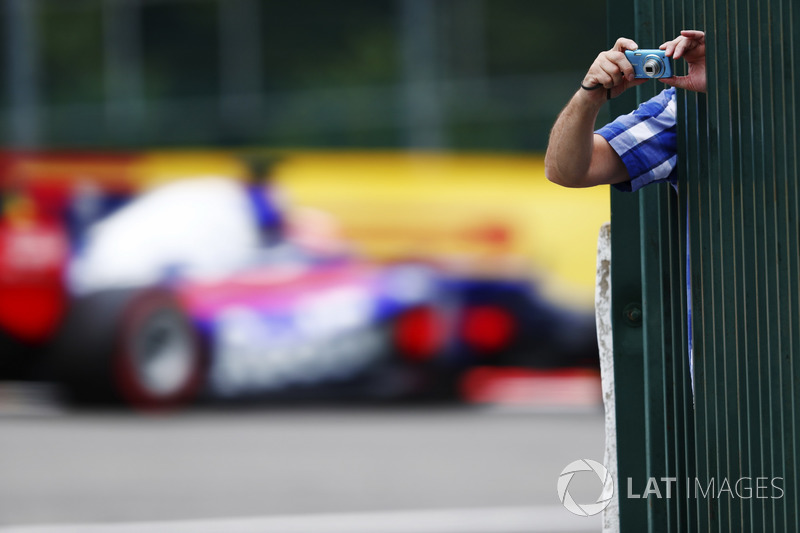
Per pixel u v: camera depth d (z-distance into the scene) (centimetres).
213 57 9969
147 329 3441
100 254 3400
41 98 9731
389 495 2281
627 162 864
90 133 8044
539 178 3838
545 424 3425
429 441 3044
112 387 3394
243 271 3544
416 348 3681
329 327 3603
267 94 10188
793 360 845
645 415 882
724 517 845
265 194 3591
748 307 844
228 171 3581
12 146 7675
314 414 3675
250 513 2094
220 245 3531
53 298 3347
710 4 848
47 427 3266
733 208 845
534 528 1964
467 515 2078
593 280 3828
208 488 2348
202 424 3359
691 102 854
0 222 3350
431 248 3709
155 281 3456
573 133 852
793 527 841
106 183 3441
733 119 845
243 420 3484
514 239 3778
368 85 10269
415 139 8038
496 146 8000
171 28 10062
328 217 3631
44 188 3369
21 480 2450
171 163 3538
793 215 845
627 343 887
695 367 845
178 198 3519
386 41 10350
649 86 919
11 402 3816
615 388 886
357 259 3644
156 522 2017
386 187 3691
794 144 846
